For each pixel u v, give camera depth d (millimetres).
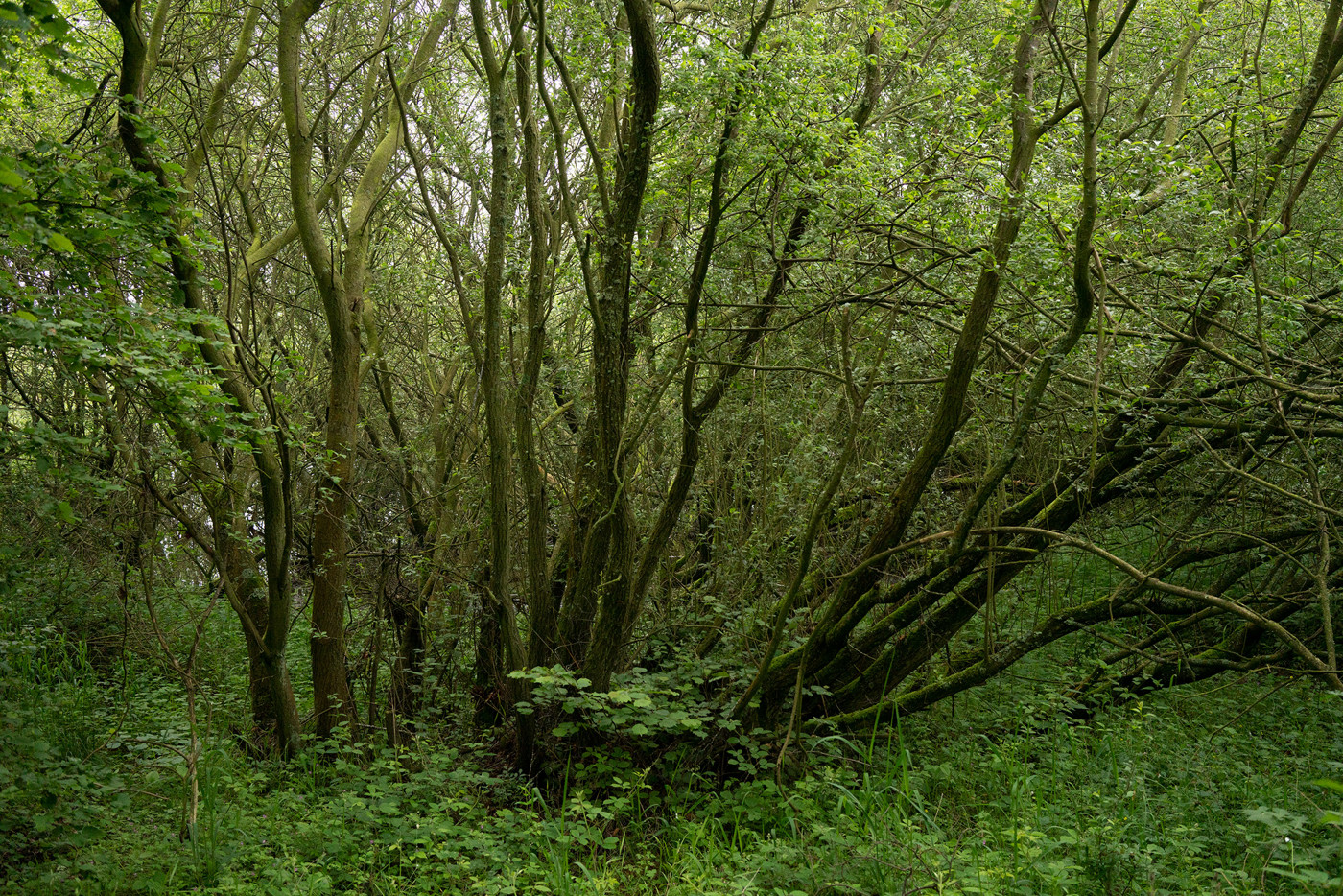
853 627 6441
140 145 5082
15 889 4180
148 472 5566
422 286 8922
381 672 7914
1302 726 6957
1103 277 5148
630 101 6285
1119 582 9039
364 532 8227
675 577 7930
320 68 8047
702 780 6176
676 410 8266
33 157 3975
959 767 6309
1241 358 6273
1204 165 6414
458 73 8641
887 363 7023
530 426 6426
